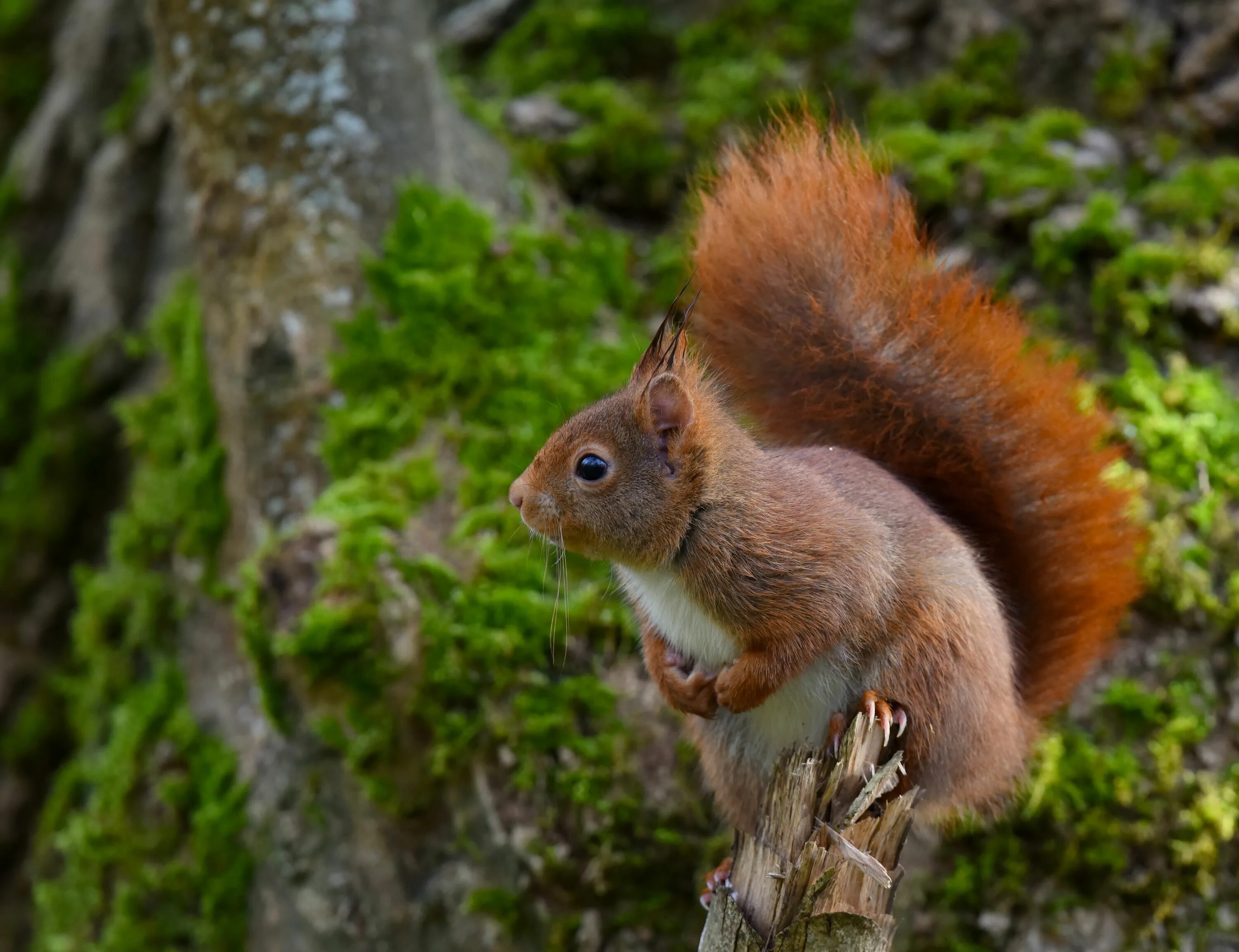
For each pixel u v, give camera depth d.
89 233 12.88
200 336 10.20
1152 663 8.28
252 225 9.69
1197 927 7.69
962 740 6.37
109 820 9.81
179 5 9.79
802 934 5.50
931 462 7.24
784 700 6.60
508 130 11.17
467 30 12.16
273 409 9.35
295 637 8.21
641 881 7.94
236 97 9.75
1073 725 8.16
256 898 8.83
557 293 9.94
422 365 9.38
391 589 8.31
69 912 10.02
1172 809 7.86
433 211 9.84
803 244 7.12
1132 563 7.27
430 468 8.95
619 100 11.27
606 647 8.49
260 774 8.91
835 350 7.14
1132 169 10.13
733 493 6.46
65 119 13.29
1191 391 9.07
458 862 8.09
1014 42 10.86
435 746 8.18
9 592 12.36
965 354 7.11
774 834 5.84
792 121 7.34
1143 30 10.52
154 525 10.72
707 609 6.51
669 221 11.01
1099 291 9.51
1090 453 7.16
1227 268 9.45
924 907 7.87
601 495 6.57
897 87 11.09
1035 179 10.01
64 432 12.50
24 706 12.16
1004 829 7.91
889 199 7.16
